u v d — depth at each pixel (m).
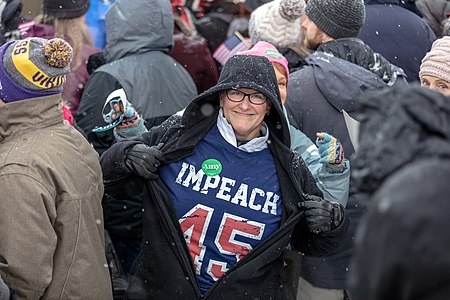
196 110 2.70
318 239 2.84
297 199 2.73
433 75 3.28
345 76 3.41
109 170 2.81
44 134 2.62
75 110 4.44
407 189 1.20
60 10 4.46
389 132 1.34
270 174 2.73
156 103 3.88
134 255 3.85
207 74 4.71
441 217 1.16
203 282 2.73
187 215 2.70
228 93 2.66
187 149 2.71
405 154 1.30
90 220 2.70
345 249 3.38
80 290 2.63
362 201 3.31
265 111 2.69
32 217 2.48
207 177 2.71
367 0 4.44
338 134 3.40
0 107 2.60
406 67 4.32
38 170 2.52
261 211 2.71
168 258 2.72
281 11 4.05
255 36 4.19
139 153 2.70
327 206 2.73
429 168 1.22
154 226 2.74
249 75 2.63
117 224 3.79
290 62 4.07
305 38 4.12
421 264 1.16
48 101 2.63
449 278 1.14
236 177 2.71
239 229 2.70
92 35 5.21
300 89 3.49
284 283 2.98
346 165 3.03
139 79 3.84
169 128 2.80
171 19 4.00
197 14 5.80
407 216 1.17
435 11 4.95
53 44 2.58
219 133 2.73
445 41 3.32
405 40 4.33
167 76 3.96
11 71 2.55
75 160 2.66
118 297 3.47
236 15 5.60
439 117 1.34
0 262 2.50
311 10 3.84
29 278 2.48
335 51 3.72
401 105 1.36
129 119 3.01
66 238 2.60
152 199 2.74
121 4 3.94
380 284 1.20
